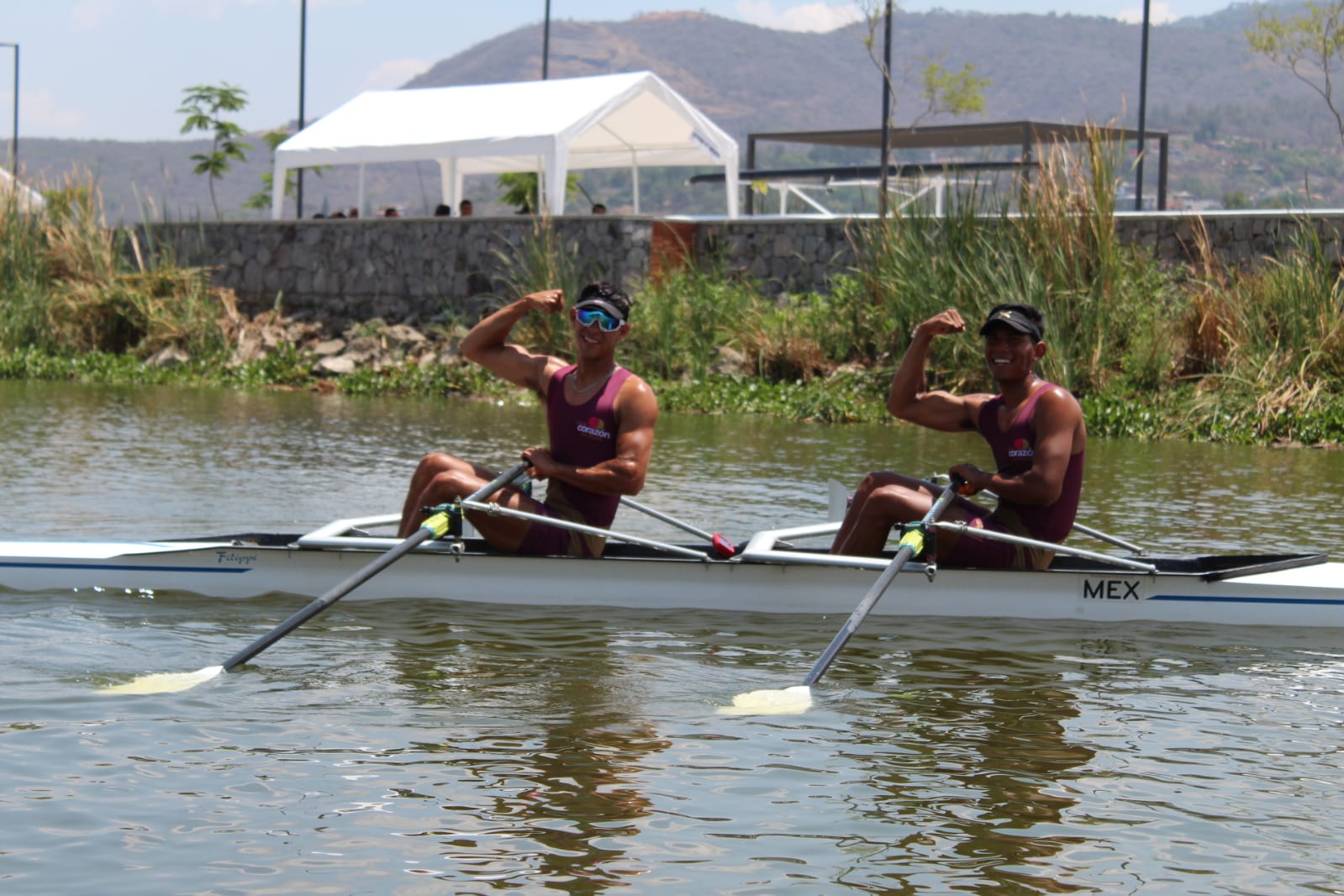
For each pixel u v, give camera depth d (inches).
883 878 173.3
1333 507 479.5
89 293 1120.2
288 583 321.4
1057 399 301.7
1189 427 734.5
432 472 319.3
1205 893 170.7
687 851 180.5
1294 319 780.6
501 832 185.2
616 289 308.8
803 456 612.4
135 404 822.5
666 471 555.5
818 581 313.0
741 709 240.2
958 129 1502.2
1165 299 847.7
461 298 1112.2
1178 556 335.6
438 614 308.0
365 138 1169.4
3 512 424.8
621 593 315.9
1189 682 264.5
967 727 233.3
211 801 193.8
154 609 308.7
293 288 1182.9
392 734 223.5
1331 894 170.9
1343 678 268.8
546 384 317.4
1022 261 808.3
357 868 173.6
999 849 182.5
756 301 1009.5
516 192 1477.6
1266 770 213.6
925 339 319.0
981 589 312.2
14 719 226.2
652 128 1214.3
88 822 185.2
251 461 563.2
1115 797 201.3
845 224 1047.6
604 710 238.5
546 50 1588.3
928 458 609.3
